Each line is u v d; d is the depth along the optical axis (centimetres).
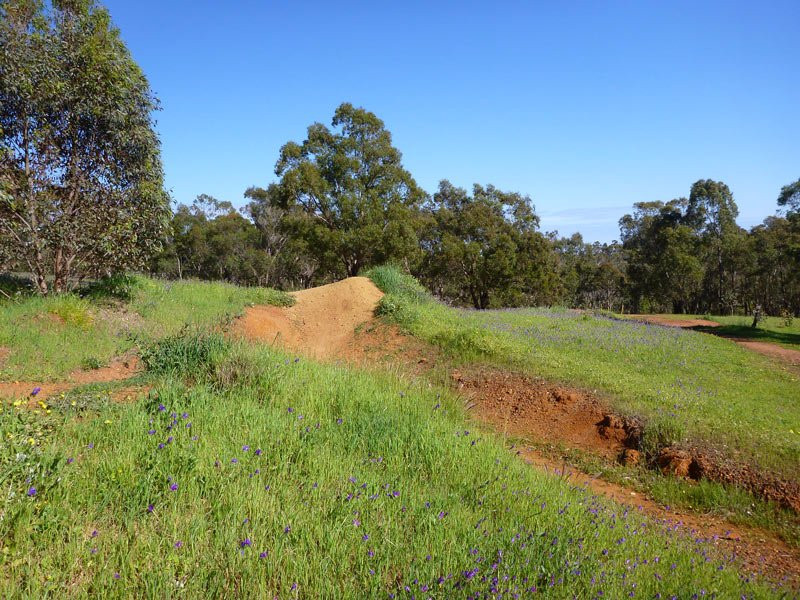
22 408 491
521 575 342
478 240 4106
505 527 413
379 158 3662
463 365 1178
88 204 1248
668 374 1159
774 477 670
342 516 374
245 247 5688
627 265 5944
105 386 655
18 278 1398
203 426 493
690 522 621
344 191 3597
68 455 396
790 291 4928
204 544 319
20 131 1145
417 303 1769
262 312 1569
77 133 1209
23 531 302
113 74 1202
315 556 319
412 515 403
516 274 4028
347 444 532
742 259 4959
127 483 370
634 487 712
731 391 1053
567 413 913
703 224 5359
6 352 858
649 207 5925
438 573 322
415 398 733
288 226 3672
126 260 1293
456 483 503
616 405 891
